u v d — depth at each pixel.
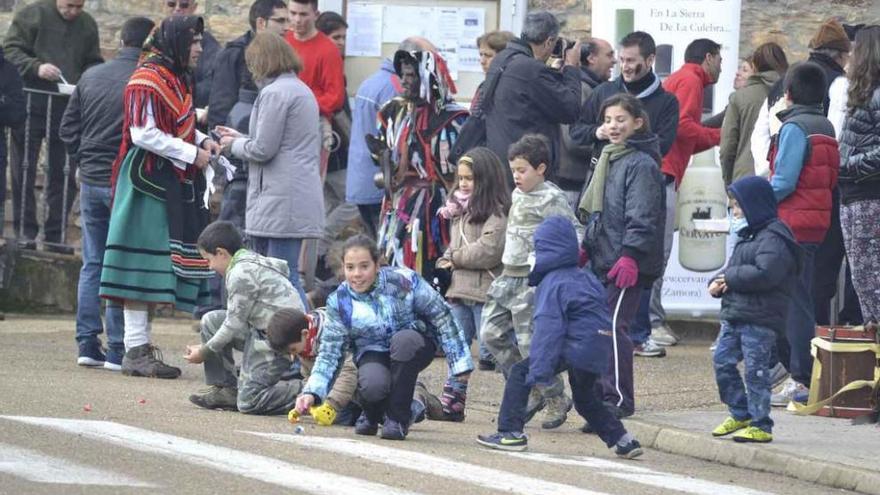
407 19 42.53
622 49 34.50
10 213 43.31
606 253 27.69
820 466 24.30
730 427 26.17
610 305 27.73
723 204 39.12
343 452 23.00
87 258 32.84
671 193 36.53
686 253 39.25
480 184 30.80
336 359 25.62
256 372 27.28
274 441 23.70
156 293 31.50
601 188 27.81
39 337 37.06
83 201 32.91
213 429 24.72
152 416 25.83
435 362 34.75
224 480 20.02
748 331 25.62
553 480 21.88
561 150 35.75
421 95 34.81
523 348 27.70
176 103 31.53
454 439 25.83
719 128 38.28
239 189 37.12
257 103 32.59
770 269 25.16
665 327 38.84
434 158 34.72
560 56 34.91
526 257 27.70
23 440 22.03
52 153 41.62
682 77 37.12
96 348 32.75
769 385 25.83
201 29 31.81
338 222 40.41
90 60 42.78
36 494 18.50
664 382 32.56
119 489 19.05
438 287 33.31
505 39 36.88
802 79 29.41
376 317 25.33
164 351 35.50
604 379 27.94
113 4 45.19
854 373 28.78
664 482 22.75
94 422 24.22
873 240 29.14
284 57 32.69
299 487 19.81
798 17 43.19
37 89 41.38
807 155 29.17
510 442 24.86
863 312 29.67
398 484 20.55
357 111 37.62
